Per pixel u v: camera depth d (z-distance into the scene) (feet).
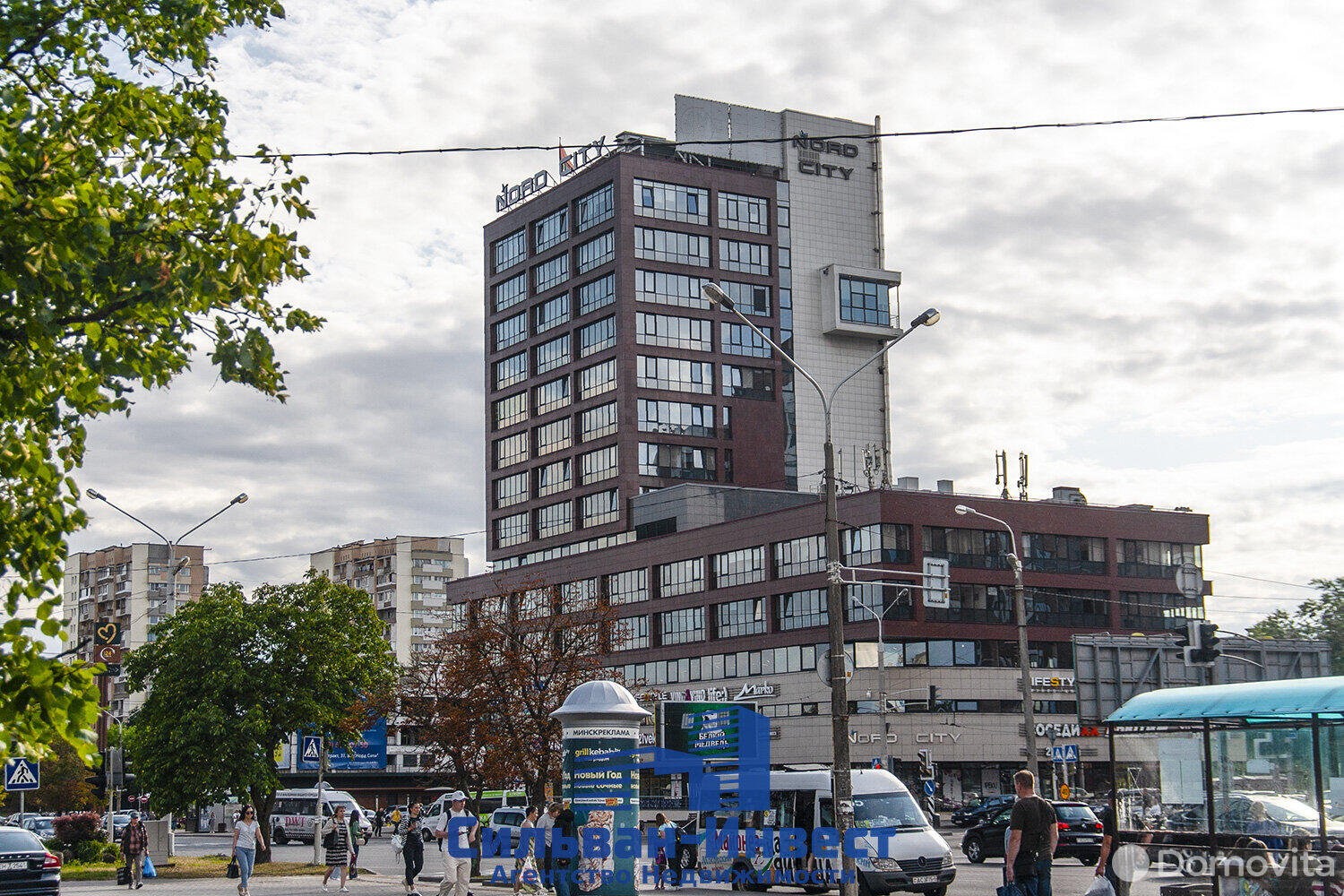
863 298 360.28
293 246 33.30
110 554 530.27
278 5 42.55
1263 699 58.54
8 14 34.58
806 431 350.23
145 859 126.82
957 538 260.21
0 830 90.22
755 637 272.10
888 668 248.93
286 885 118.83
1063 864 125.29
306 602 151.02
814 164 368.27
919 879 87.76
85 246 28.84
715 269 332.80
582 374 332.60
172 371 33.91
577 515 327.88
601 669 126.93
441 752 127.44
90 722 25.68
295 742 156.56
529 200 355.36
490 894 105.50
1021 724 256.32
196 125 34.63
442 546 524.52
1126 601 278.05
